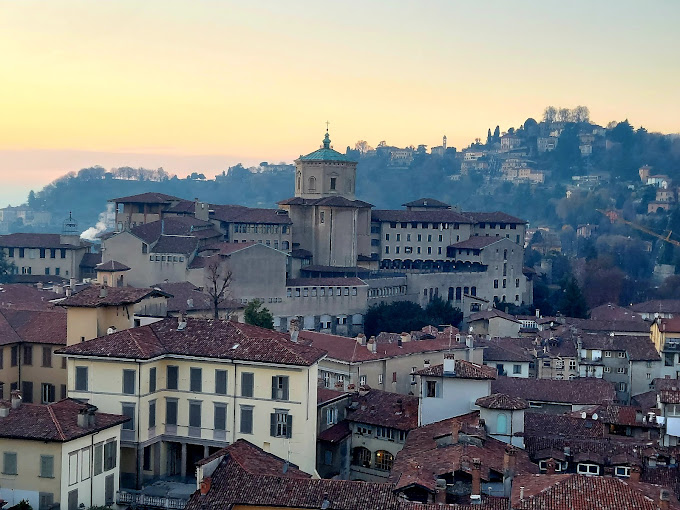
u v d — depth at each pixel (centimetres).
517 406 13475
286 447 13912
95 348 14050
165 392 14388
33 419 12331
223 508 10662
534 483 10688
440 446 12562
